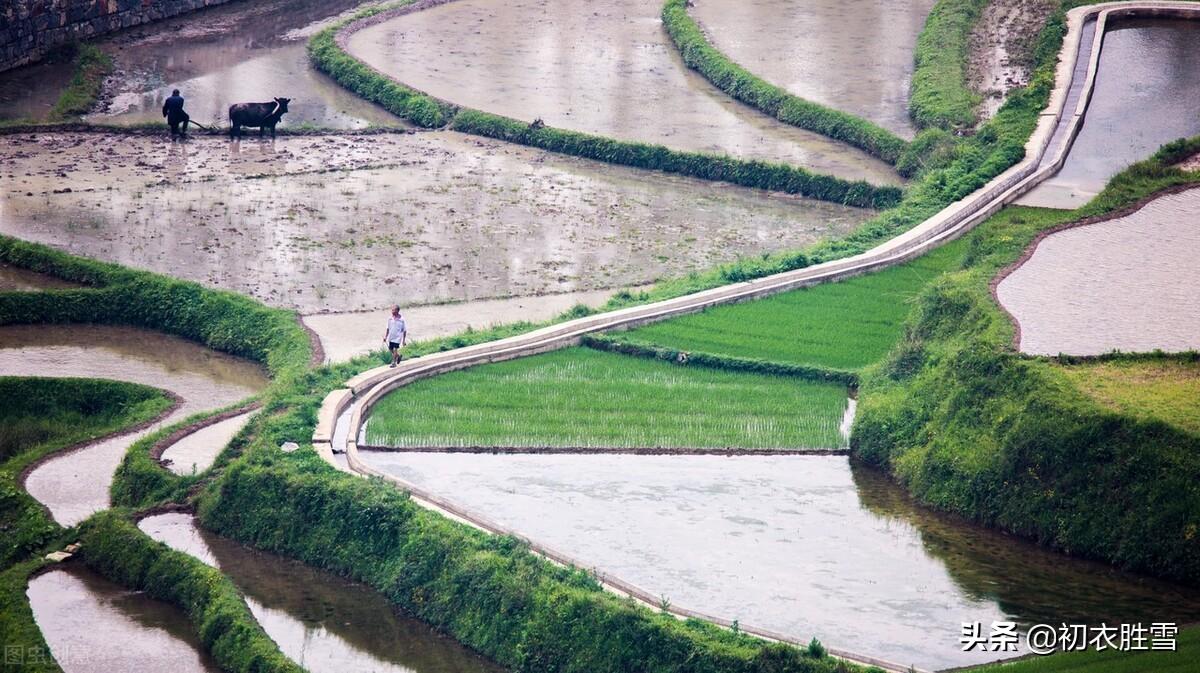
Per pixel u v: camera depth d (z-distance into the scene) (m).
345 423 51.31
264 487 46.81
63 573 45.22
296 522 45.88
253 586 44.22
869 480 48.91
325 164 81.25
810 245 69.25
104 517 46.47
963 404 48.78
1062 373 47.94
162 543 45.16
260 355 59.00
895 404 51.00
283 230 70.81
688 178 80.75
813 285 63.19
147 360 59.16
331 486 45.81
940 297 55.44
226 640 40.81
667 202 76.56
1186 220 62.69
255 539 46.34
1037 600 41.09
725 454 50.00
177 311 61.81
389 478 46.62
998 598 41.22
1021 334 51.28
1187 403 45.41
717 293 61.47
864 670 36.00
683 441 50.47
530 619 39.94
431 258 67.81
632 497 46.72
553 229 72.00
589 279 65.56
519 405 52.75
